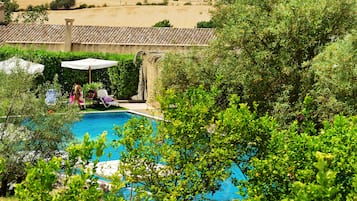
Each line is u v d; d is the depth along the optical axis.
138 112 31.16
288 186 7.80
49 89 18.59
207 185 9.87
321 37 19.23
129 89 36.53
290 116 17.92
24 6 92.94
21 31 46.91
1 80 15.66
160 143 10.25
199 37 48.38
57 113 15.84
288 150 8.13
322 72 16.45
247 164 10.04
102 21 90.62
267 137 9.93
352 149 7.48
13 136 15.25
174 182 9.91
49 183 6.32
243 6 20.80
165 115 10.41
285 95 18.44
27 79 15.84
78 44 45.06
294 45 19.16
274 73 19.30
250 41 19.91
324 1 19.08
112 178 7.14
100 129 29.41
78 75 36.59
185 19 88.69
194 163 10.05
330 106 16.16
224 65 20.31
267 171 8.03
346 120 8.32
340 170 7.08
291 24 19.09
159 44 46.62
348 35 16.91
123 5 96.50
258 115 19.31
